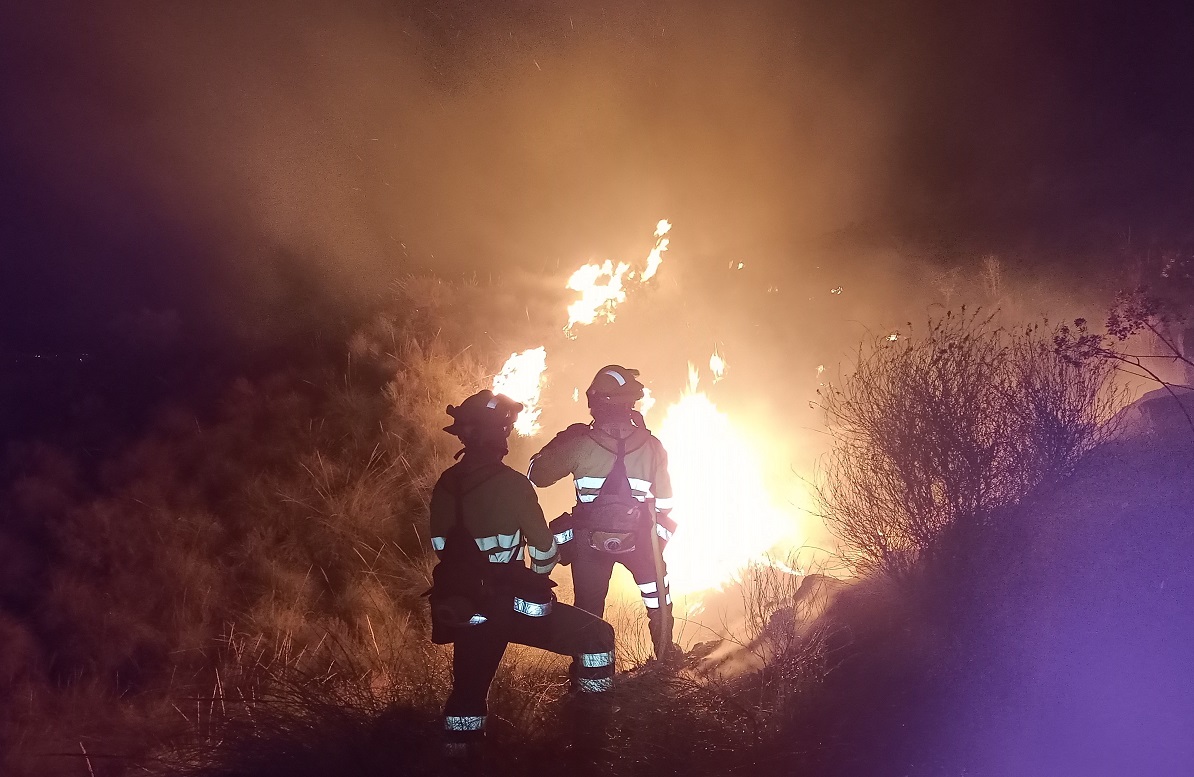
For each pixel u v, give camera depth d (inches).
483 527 147.6
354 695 170.4
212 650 219.1
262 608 233.8
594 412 182.4
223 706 173.9
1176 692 128.4
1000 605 152.9
